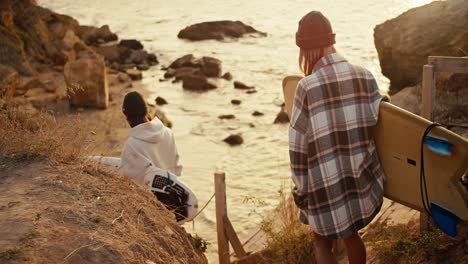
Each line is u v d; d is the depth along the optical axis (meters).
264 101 17.19
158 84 19.44
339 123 3.32
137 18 32.66
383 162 3.57
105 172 4.52
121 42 24.83
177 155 5.30
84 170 4.45
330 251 3.61
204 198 10.60
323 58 3.38
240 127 14.88
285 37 26.09
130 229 3.80
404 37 11.87
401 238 4.52
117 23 31.44
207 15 32.84
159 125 5.15
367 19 29.50
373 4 33.81
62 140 4.73
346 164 3.34
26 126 5.00
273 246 5.26
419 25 11.74
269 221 5.81
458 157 3.36
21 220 3.62
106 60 22.47
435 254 4.12
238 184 11.31
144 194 4.42
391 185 3.59
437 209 3.48
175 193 4.94
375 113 3.39
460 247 4.07
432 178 3.44
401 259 4.34
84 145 4.88
